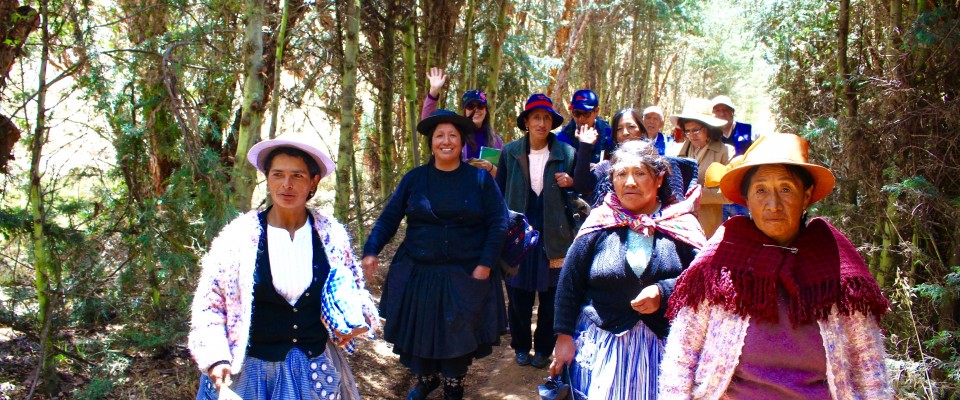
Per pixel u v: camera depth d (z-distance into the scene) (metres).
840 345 2.07
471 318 3.92
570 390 3.06
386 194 8.00
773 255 2.16
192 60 4.70
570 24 13.64
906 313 4.15
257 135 4.22
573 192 4.65
